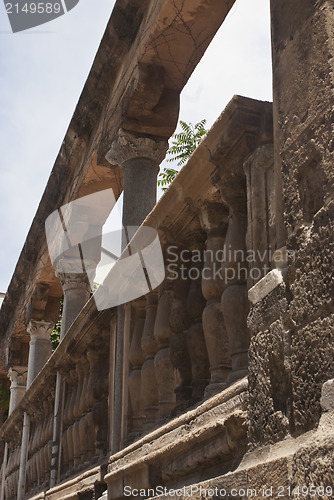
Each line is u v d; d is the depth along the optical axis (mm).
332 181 3057
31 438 12141
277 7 3764
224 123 4277
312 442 2725
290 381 3182
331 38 3232
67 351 8547
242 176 4375
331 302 2943
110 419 6734
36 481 11266
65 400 9234
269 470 3107
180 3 8219
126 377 6297
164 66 9148
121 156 9281
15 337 18359
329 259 2996
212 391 4227
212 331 4363
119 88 9875
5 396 21453
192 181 4793
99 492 6445
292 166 3418
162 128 9242
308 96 3350
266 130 4086
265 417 3359
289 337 3234
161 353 5293
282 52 3648
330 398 2803
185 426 4402
